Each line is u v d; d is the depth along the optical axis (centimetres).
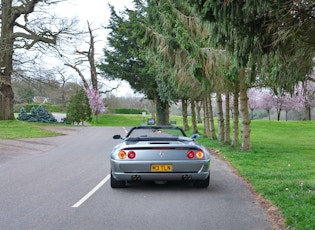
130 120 7500
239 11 540
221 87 1714
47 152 1778
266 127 4697
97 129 4031
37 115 5600
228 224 546
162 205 670
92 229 525
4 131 2998
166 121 4484
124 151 774
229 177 1009
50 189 837
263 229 521
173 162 763
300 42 620
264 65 674
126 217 588
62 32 3597
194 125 3061
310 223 512
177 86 1838
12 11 3606
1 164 1320
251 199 720
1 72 3781
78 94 5656
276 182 881
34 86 3747
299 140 3128
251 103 6694
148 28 1192
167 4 1250
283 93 741
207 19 579
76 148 1977
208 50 1141
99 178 990
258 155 1538
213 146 2030
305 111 6309
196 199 720
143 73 3988
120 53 4328
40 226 541
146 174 766
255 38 597
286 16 551
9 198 740
